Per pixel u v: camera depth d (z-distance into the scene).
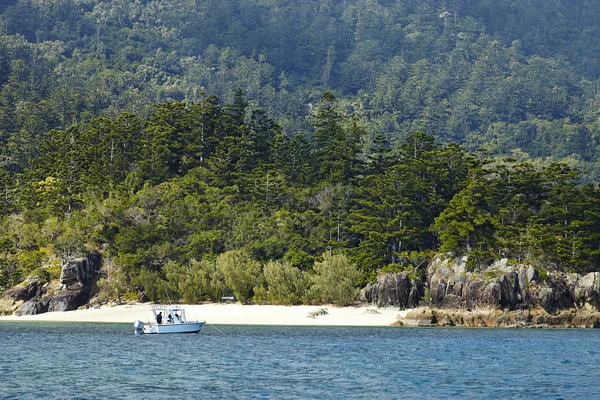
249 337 181.12
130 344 165.00
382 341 173.25
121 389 110.69
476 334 194.12
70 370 127.06
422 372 126.94
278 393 108.31
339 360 140.12
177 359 140.62
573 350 159.25
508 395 108.75
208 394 107.50
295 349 156.38
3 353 148.12
